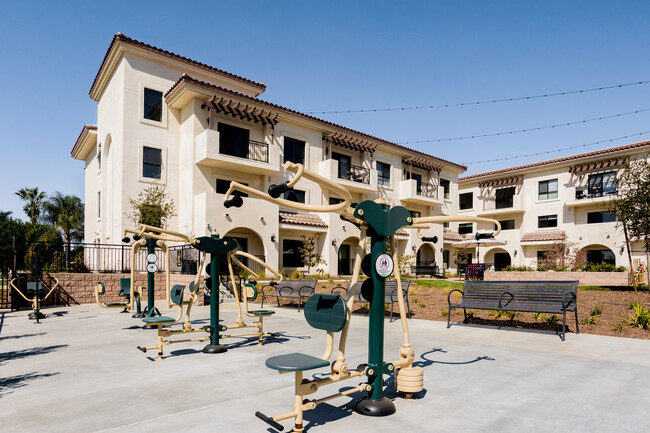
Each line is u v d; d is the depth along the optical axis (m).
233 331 8.43
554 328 8.25
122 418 3.64
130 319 10.61
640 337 7.30
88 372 5.26
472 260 40.62
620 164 30.39
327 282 19.09
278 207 22.38
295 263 24.50
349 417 3.67
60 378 4.98
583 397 4.15
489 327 8.63
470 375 4.97
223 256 20.73
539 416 3.65
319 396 4.26
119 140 20.25
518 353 6.16
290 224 23.08
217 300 6.61
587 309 10.02
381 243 3.87
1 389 4.56
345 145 27.09
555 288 7.81
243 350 6.60
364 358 5.94
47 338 7.87
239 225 20.53
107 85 23.39
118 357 6.14
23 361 5.92
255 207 21.30
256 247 22.70
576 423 3.49
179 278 15.63
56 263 18.12
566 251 28.42
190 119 20.83
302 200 25.05
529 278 19.25
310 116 25.14
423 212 33.59
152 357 6.12
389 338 7.40
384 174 30.91
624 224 15.24
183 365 5.61
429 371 5.16
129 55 20.31
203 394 4.32
